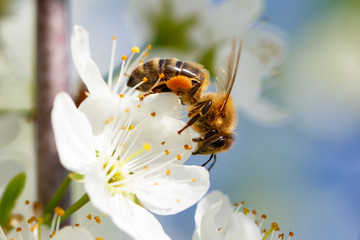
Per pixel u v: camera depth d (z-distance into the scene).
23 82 0.21
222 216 0.18
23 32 0.22
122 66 0.18
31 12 0.22
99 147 0.18
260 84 0.22
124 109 0.18
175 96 0.18
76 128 0.17
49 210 0.18
